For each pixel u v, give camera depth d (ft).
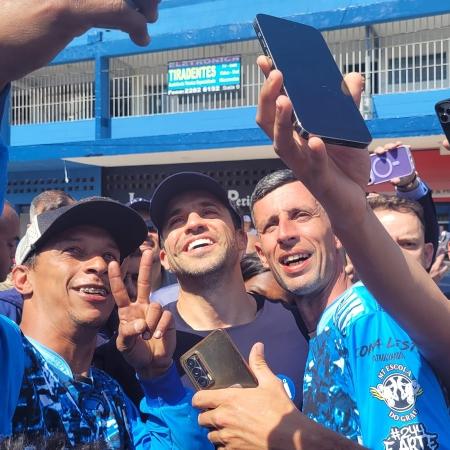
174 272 9.94
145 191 51.72
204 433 6.91
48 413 5.83
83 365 7.12
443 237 15.05
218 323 9.66
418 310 4.68
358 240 4.47
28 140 53.98
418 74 45.52
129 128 50.96
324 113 4.28
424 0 40.04
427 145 40.96
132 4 2.78
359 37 46.39
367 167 4.63
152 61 52.47
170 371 6.93
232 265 9.80
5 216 9.91
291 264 8.89
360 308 5.62
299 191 8.87
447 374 5.09
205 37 46.34
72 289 6.85
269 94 4.01
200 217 9.78
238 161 48.96
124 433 6.82
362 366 5.33
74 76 54.60
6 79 2.93
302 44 4.66
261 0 46.57
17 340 5.62
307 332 9.62
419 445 4.94
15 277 7.24
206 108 50.24
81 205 6.88
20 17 2.74
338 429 5.54
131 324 6.40
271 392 5.12
